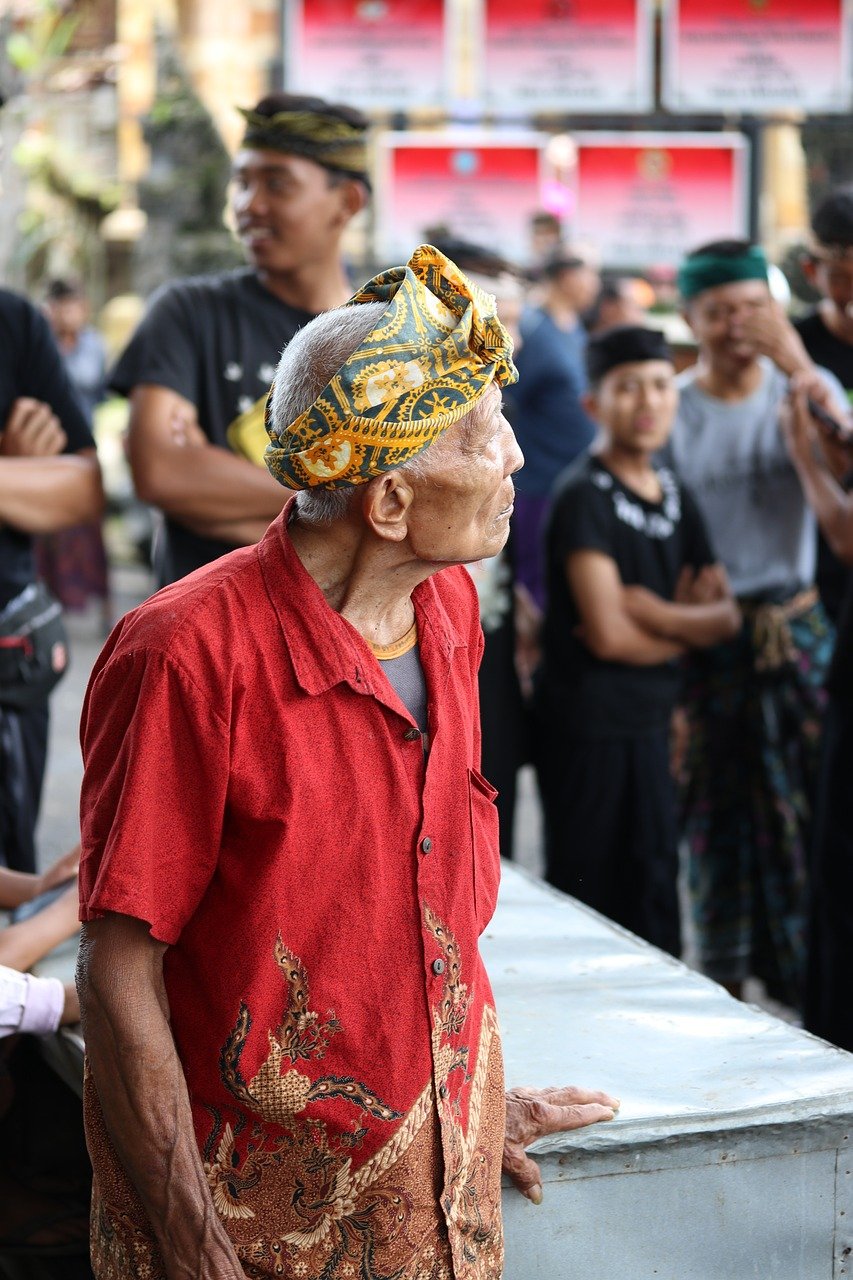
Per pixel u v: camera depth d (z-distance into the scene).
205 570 2.64
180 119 17.19
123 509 17.47
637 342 6.06
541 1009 3.83
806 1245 3.33
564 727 6.12
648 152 12.98
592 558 5.99
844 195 6.69
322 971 2.54
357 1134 2.58
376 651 2.67
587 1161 3.14
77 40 20.61
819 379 6.38
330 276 5.43
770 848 6.48
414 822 2.60
